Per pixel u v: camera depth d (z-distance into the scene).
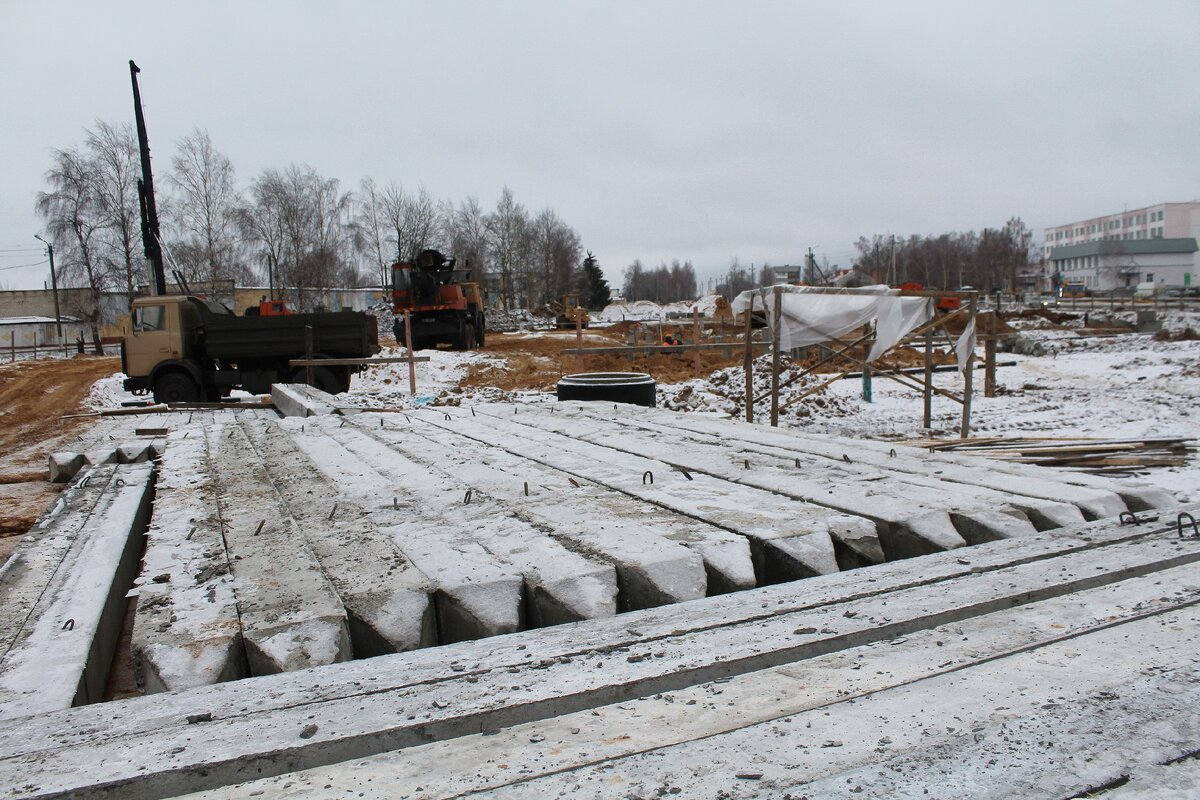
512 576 2.46
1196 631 1.98
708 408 13.98
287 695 1.80
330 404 9.33
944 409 14.04
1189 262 107.81
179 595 2.46
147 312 15.70
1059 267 119.50
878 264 81.56
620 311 65.25
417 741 1.59
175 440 6.27
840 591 2.35
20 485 6.03
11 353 43.44
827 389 16.39
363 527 3.20
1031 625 2.05
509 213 74.12
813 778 1.38
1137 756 1.42
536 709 1.68
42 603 2.51
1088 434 10.61
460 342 29.14
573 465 4.44
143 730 1.66
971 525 3.07
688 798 1.33
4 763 1.53
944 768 1.40
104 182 45.88
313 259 53.66
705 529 2.96
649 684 1.77
